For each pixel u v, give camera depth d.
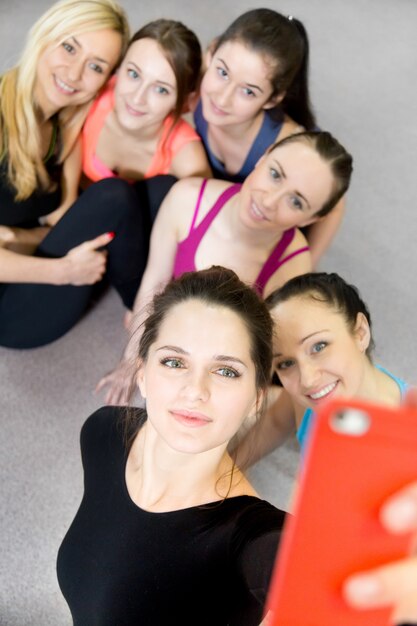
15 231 1.90
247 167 1.96
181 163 1.93
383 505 0.43
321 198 1.59
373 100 3.07
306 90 1.90
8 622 1.53
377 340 2.15
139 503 1.01
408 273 2.38
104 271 1.86
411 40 3.54
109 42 1.69
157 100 1.76
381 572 0.41
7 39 2.83
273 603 0.47
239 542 0.90
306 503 0.44
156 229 1.81
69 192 1.97
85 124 1.90
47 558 1.63
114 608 1.00
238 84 1.72
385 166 2.76
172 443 0.91
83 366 1.99
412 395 0.43
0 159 1.76
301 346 1.30
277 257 1.72
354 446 0.42
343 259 2.37
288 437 1.81
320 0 3.67
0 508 1.69
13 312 1.87
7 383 1.92
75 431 1.86
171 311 0.96
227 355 0.92
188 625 0.96
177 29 1.70
